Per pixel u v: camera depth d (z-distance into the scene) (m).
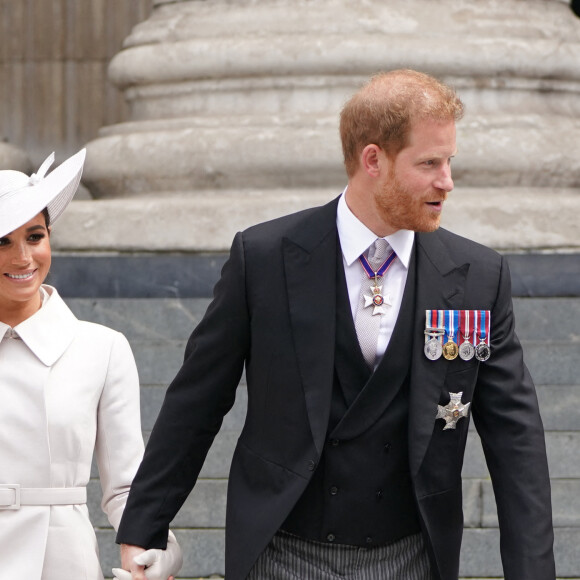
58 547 13.81
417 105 12.48
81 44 45.72
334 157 31.70
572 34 34.38
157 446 13.76
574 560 22.19
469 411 13.32
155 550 13.73
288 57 32.38
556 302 27.03
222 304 13.47
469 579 21.88
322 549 13.15
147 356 25.61
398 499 13.20
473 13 33.16
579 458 23.39
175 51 33.84
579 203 31.36
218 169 32.34
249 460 13.39
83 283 30.45
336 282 13.22
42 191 13.86
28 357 14.15
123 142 33.94
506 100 33.09
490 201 30.91
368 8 32.84
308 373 13.08
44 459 13.87
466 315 13.21
